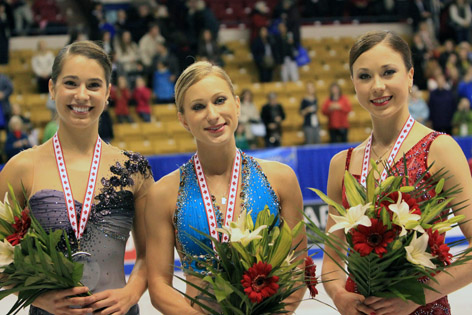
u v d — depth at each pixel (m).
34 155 3.53
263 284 2.90
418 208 2.93
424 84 14.02
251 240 2.96
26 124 11.93
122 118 13.21
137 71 13.64
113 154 3.61
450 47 14.26
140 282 3.50
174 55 13.67
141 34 13.86
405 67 3.35
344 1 16.83
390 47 3.32
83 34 13.14
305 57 15.20
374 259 2.91
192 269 3.32
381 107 3.32
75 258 3.39
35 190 3.45
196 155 3.48
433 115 12.63
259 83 15.38
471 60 14.40
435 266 2.88
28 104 13.97
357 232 2.93
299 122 14.38
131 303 3.38
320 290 6.95
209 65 3.34
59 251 3.32
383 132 3.47
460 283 3.14
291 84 14.93
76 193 3.46
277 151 9.84
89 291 3.29
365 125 14.43
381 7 16.69
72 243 3.39
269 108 12.62
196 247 3.34
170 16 14.05
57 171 3.49
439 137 3.32
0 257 3.06
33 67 14.08
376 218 2.95
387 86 3.30
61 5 15.68
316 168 9.89
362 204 2.99
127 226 3.55
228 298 3.01
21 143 11.13
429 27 15.47
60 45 15.75
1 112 12.50
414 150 3.34
